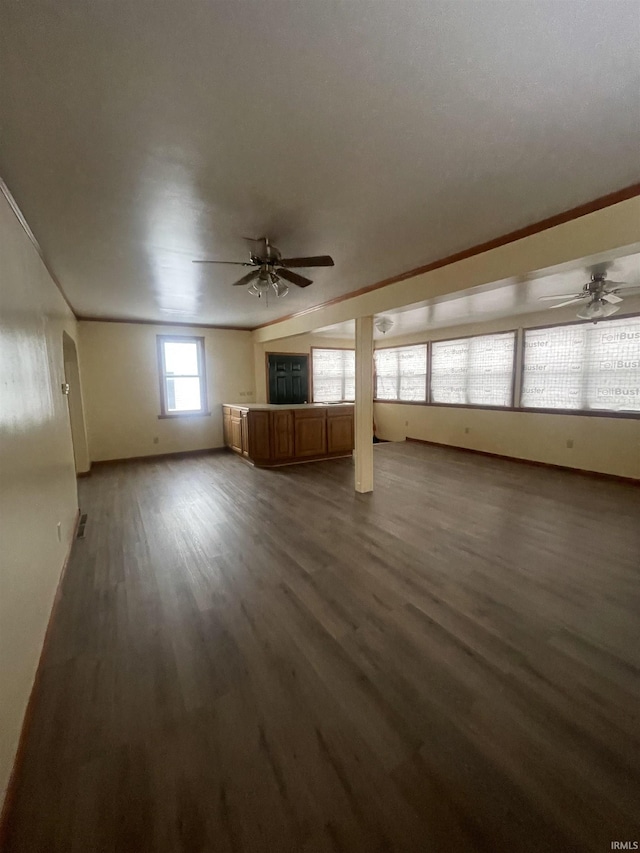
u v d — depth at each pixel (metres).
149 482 5.06
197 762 1.37
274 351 7.46
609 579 2.56
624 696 1.63
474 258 2.96
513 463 5.99
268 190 2.06
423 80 1.31
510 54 1.21
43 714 1.56
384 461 6.20
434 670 1.79
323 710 1.58
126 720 1.54
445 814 1.20
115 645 1.98
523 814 1.20
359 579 2.59
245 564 2.82
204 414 6.95
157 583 2.57
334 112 1.47
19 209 2.13
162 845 1.12
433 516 3.75
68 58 1.19
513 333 5.94
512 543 3.12
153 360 6.42
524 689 1.68
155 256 3.04
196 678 1.75
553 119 1.53
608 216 2.19
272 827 1.17
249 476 5.36
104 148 1.67
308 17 1.08
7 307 1.76
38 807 1.22
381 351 8.64
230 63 1.23
